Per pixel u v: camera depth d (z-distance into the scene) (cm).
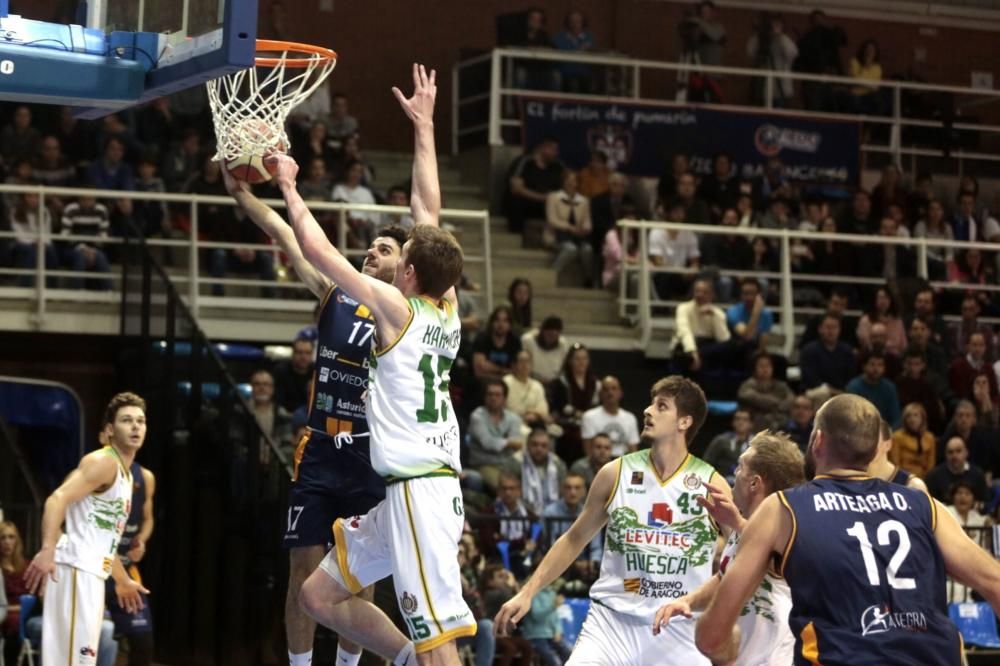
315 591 699
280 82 732
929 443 1598
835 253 2045
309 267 756
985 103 2580
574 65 2242
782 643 668
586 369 1664
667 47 2527
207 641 1415
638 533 801
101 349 1672
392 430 639
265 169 736
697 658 795
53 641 1027
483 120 2281
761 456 682
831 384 1723
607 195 2031
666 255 1939
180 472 1491
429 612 632
